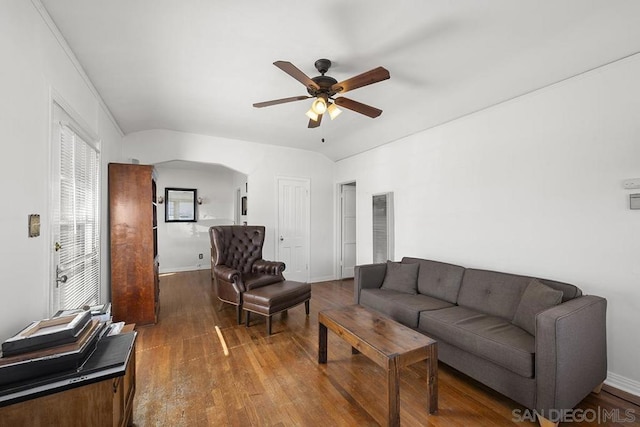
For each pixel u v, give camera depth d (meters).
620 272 2.10
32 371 1.12
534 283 2.23
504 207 2.85
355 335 1.98
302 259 5.47
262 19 1.82
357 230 5.14
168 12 1.75
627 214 2.07
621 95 2.10
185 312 3.76
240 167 4.87
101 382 1.23
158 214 6.46
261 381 2.16
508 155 2.82
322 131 4.31
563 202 2.41
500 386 1.90
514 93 2.69
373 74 1.96
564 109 2.41
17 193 1.42
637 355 2.02
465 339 2.10
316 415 1.80
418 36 1.99
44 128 1.70
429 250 3.70
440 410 1.85
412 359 1.74
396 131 3.98
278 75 2.57
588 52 2.07
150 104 3.22
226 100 3.14
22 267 1.47
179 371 2.29
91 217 2.65
